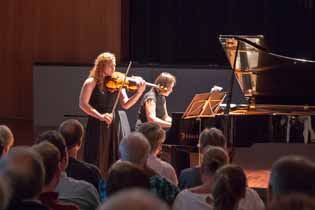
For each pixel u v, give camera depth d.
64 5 19.42
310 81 12.16
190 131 11.16
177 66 17.58
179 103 17.61
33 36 19.64
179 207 6.23
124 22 19.36
